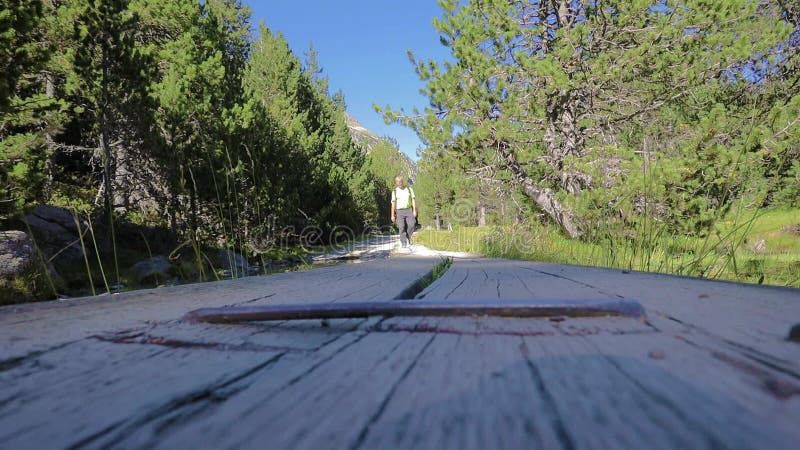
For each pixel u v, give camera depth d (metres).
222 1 28.42
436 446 0.34
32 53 6.69
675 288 1.27
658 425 0.36
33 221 8.84
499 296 1.27
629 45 8.43
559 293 1.26
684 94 8.37
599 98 9.18
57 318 0.98
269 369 0.57
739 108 8.66
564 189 8.99
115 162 12.43
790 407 0.38
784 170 6.58
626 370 0.50
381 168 55.88
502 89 8.31
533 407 0.41
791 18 9.28
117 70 10.02
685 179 6.22
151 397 0.48
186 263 9.43
